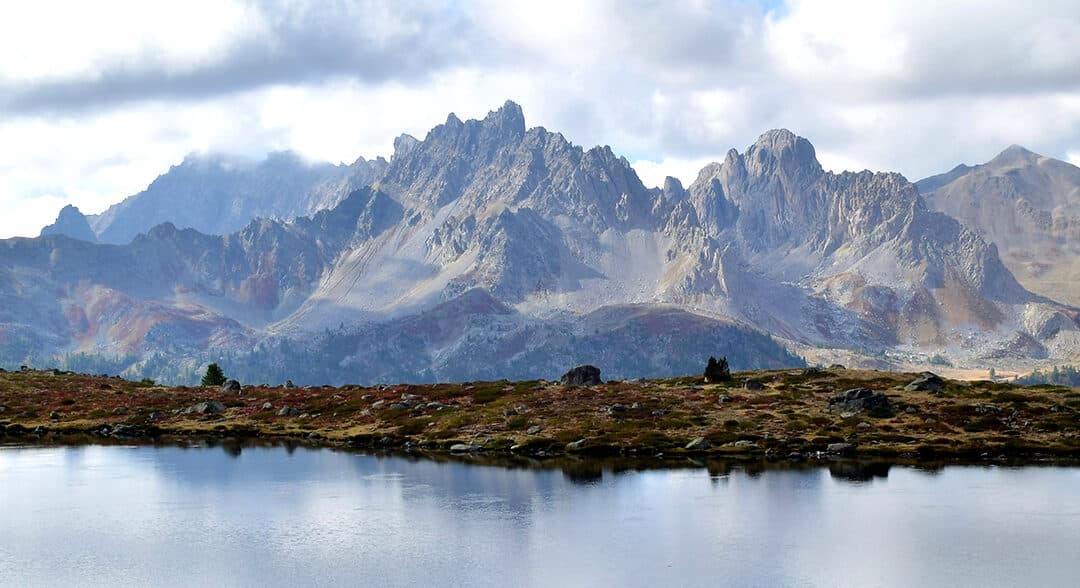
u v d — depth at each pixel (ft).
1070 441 377.09
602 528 273.33
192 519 290.15
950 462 357.61
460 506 301.84
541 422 432.25
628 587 222.69
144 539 268.00
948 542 255.50
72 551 256.93
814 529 269.44
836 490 315.37
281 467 371.76
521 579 229.86
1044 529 266.57
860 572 231.71
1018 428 397.19
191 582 230.89
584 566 238.89
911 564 237.25
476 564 241.76
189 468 370.94
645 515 286.87
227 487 334.44
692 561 241.76
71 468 373.61
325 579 231.91
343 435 436.76
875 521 276.62
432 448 408.26
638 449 382.83
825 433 395.96
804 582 225.15
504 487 327.67
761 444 384.47
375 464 374.84
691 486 323.57
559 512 292.40
